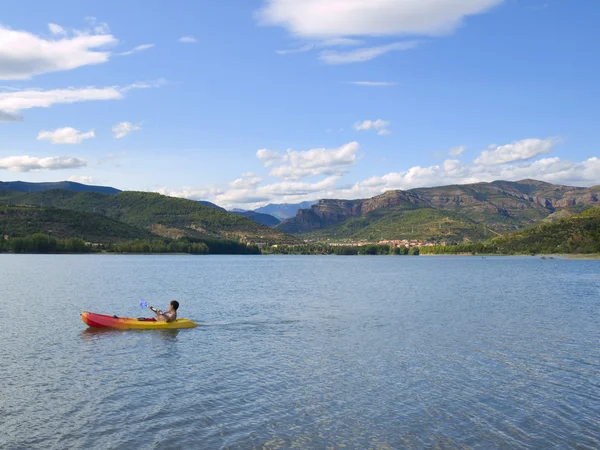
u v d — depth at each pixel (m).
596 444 16.89
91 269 126.56
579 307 53.16
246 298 62.03
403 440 17.20
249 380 23.97
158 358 28.44
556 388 22.75
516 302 58.28
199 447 16.58
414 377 24.56
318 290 74.88
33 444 16.72
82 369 25.88
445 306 54.09
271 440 17.16
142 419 18.88
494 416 19.34
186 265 168.25
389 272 136.75
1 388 22.41
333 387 22.88
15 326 38.56
